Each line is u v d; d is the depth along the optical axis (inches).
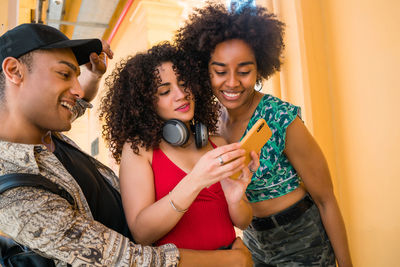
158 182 42.4
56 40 38.6
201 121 51.3
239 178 42.0
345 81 83.7
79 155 46.8
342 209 86.4
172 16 175.0
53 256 32.3
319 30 87.4
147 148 42.6
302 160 52.1
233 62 48.8
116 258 33.2
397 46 72.1
